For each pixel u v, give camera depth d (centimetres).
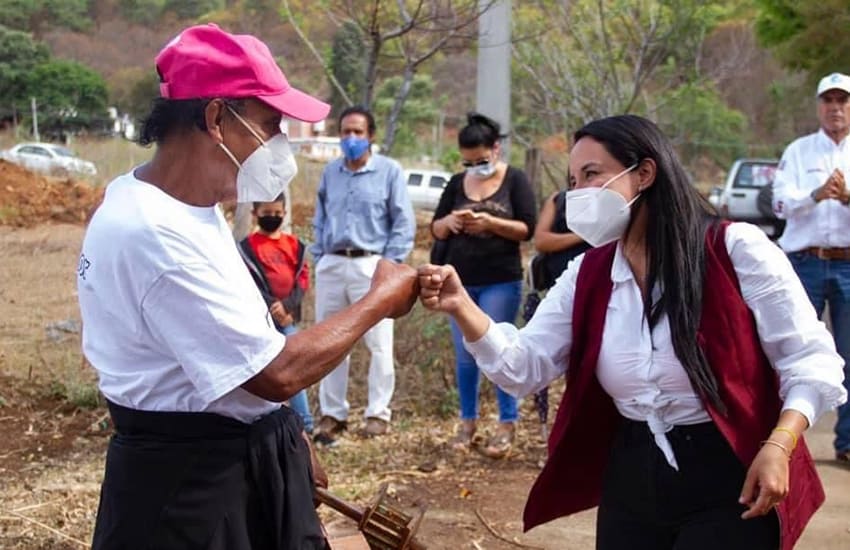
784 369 280
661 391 285
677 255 279
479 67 835
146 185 244
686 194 283
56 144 2383
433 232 616
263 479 254
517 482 575
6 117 2697
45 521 495
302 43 939
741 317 278
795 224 604
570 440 308
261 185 254
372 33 752
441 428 672
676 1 1195
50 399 676
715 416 276
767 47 1698
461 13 773
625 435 298
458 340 620
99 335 247
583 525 515
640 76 1201
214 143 248
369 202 637
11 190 1573
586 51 1210
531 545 488
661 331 282
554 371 311
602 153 285
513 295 608
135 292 237
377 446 635
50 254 1098
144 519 245
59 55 2689
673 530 291
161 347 241
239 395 251
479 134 600
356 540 326
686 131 2672
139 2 2241
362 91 881
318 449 627
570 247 590
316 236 657
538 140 1549
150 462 246
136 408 246
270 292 576
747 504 268
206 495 246
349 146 630
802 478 285
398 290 278
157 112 250
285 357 246
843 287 592
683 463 284
